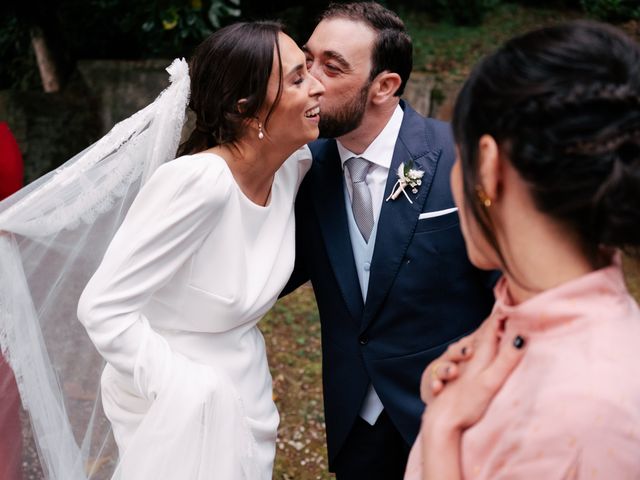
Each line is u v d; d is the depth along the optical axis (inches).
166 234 69.5
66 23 243.3
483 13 266.4
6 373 89.1
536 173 33.1
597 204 32.2
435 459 36.8
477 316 83.0
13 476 90.5
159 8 199.8
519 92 33.3
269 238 79.4
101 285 70.0
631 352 32.0
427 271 81.0
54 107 221.1
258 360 82.0
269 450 84.4
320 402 149.6
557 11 277.1
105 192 81.0
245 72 71.4
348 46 78.0
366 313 83.4
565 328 33.6
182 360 74.6
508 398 34.7
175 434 71.8
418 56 244.7
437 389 39.4
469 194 36.7
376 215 83.7
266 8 241.0
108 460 87.8
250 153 74.9
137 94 222.8
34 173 214.8
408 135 82.6
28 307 82.6
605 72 32.5
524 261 35.4
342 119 80.0
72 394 86.4
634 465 30.8
